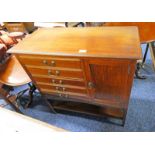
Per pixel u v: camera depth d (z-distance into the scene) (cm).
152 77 197
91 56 96
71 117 170
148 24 157
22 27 289
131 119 154
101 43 108
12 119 89
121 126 151
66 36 126
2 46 186
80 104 168
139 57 88
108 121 158
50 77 127
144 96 175
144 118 154
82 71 110
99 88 118
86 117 167
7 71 171
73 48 107
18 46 121
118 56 91
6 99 154
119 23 161
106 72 104
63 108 168
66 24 207
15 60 182
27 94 208
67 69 113
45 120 171
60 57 107
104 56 94
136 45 99
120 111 152
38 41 125
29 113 182
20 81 157
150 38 164
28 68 128
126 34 114
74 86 126
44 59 113
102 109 158
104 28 129
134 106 165
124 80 105
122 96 117
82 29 134
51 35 132
